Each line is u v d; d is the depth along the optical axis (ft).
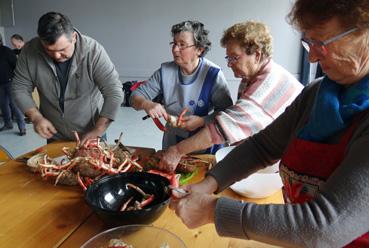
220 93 5.80
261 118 4.34
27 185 4.30
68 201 3.90
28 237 3.21
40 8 20.81
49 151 5.48
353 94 2.24
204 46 5.75
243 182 3.77
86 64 6.30
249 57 4.54
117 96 6.30
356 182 1.81
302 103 2.98
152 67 20.18
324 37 2.01
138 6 19.40
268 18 17.79
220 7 18.30
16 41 17.47
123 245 2.81
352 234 1.88
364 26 1.88
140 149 5.57
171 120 5.36
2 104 15.01
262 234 2.04
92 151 4.38
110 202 3.67
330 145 2.38
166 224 3.42
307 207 1.97
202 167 4.81
